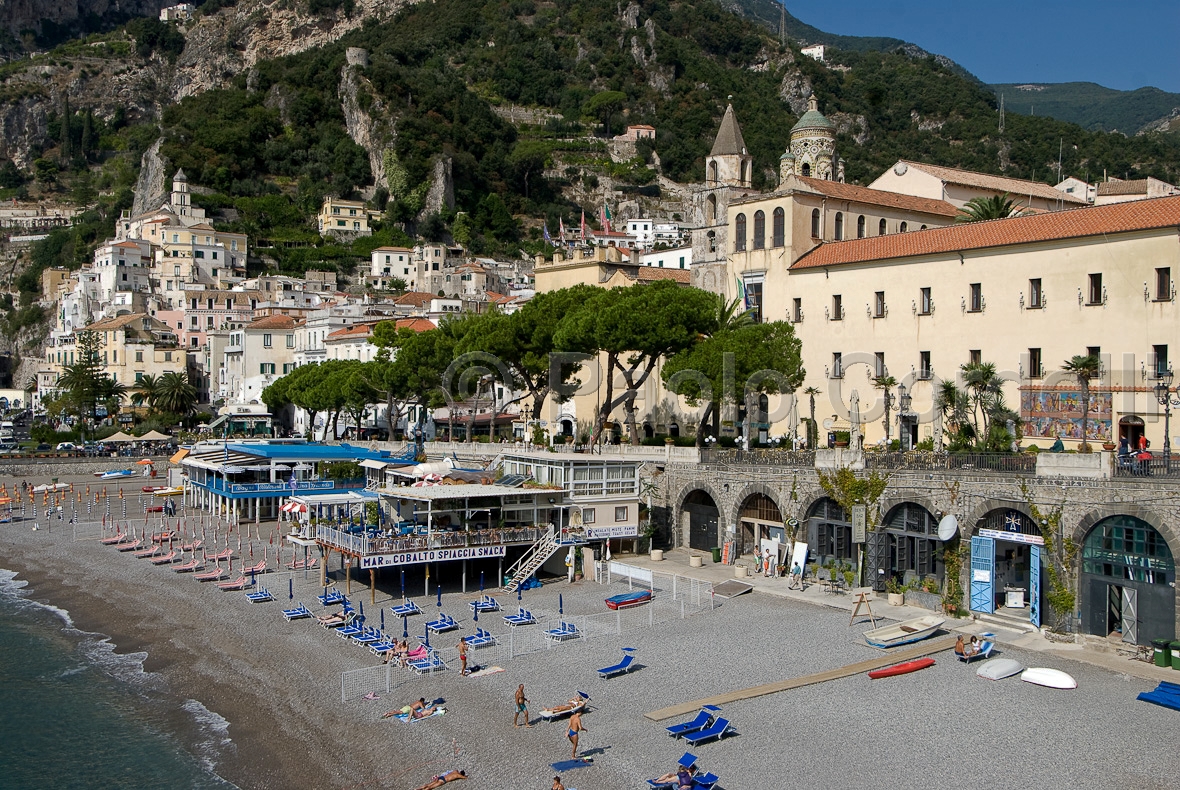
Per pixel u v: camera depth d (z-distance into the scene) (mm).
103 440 143250
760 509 69562
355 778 38406
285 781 38656
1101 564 49719
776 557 66250
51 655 56188
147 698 48719
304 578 70938
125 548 84062
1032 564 52094
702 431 80688
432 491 66875
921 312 76938
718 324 82188
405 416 133125
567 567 69438
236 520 94125
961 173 108938
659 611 58250
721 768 37312
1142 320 63656
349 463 101062
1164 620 47219
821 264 84438
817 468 64312
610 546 74375
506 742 40438
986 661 47281
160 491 115000
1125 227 64500
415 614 59906
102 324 191125
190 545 83125
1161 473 49031
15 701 48719
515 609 60156
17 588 72750
